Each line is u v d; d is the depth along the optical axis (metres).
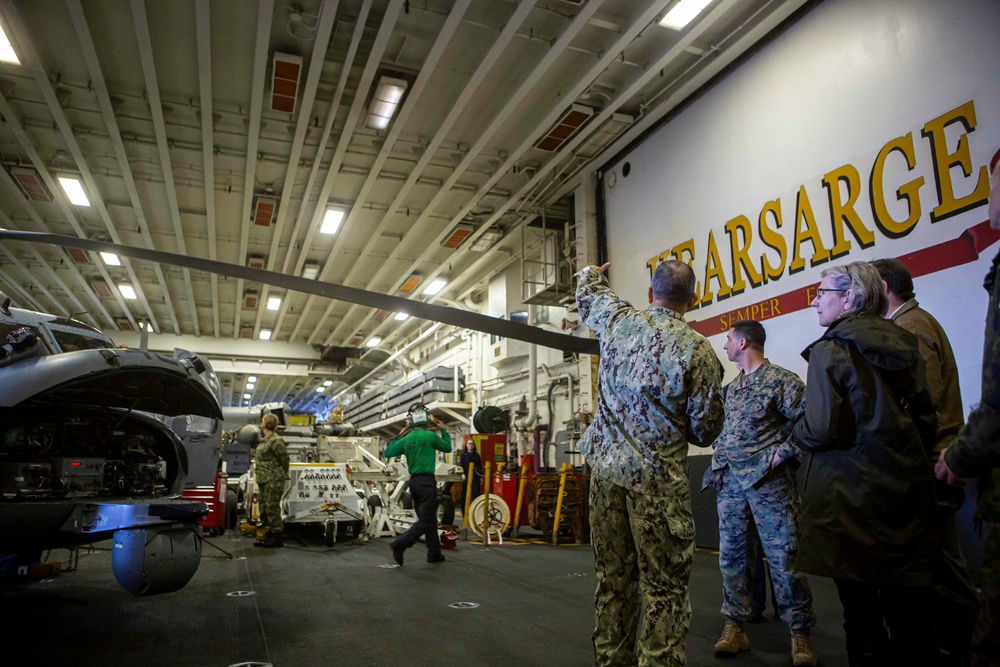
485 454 11.74
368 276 16.33
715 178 7.91
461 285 17.38
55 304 18.14
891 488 1.85
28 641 3.10
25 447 3.44
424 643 3.12
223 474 8.94
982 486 1.37
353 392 31.03
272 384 30.33
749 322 3.25
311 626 3.45
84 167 10.32
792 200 6.75
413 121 9.53
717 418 1.96
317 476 7.91
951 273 5.16
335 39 7.66
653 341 2.00
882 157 5.81
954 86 5.26
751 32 7.21
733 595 2.99
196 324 20.72
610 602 2.00
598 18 7.23
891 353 1.93
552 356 13.35
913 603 1.86
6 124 9.41
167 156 9.87
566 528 8.45
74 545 3.60
